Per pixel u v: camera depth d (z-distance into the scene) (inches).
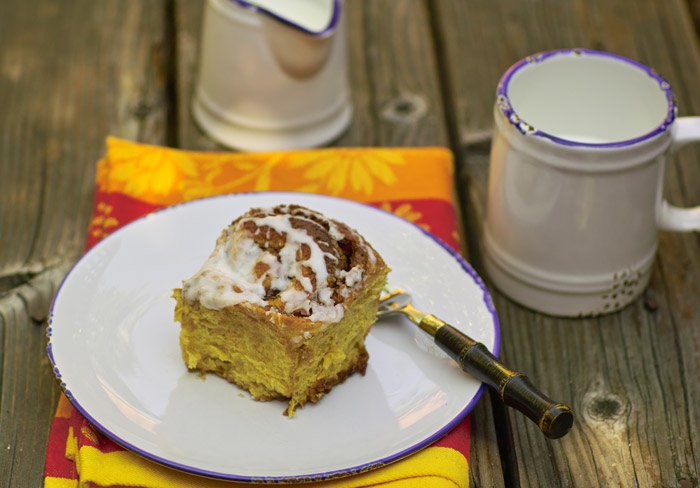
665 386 29.0
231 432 26.6
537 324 30.2
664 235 32.3
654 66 37.3
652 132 28.2
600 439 28.0
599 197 28.5
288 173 32.8
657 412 28.5
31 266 31.4
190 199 32.2
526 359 29.5
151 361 27.8
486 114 36.1
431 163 33.0
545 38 38.5
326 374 27.1
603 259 29.5
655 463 27.5
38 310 30.2
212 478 25.8
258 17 32.5
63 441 27.2
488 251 30.9
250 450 26.3
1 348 29.3
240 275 27.2
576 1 39.6
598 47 38.1
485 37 38.5
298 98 33.9
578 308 30.1
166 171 32.6
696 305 30.6
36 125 35.3
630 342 29.9
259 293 26.9
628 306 30.6
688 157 34.3
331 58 33.9
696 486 27.2
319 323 26.3
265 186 32.6
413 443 26.2
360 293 27.1
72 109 35.9
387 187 32.5
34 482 27.0
